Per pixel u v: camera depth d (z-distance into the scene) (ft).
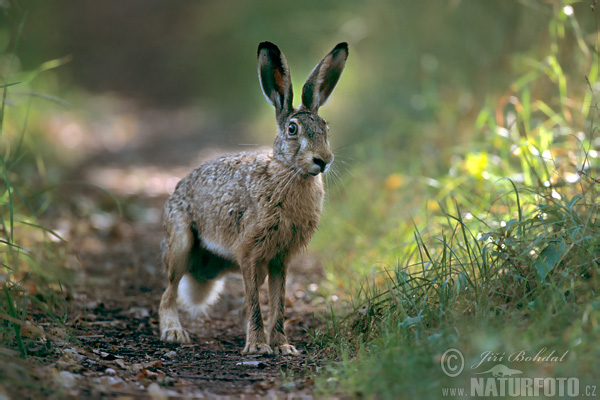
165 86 119.65
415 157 50.14
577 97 38.34
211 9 123.65
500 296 25.45
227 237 30.14
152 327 33.01
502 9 50.16
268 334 29.53
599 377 19.30
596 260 25.11
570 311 22.35
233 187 29.73
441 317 24.73
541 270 25.34
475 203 35.53
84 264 42.29
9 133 51.37
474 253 27.71
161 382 23.98
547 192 29.91
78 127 89.86
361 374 22.18
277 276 30.04
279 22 95.81
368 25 69.36
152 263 44.21
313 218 29.50
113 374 24.27
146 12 143.95
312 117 28.71
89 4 144.46
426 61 57.72
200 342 31.07
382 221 44.42
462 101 51.42
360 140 59.31
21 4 87.20
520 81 40.60
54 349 25.64
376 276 35.17
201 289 33.42
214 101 107.76
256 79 98.22
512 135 37.42
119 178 68.90
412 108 57.47
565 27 40.50
